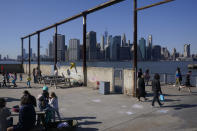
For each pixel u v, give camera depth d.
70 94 13.88
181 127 6.73
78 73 19.39
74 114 8.63
